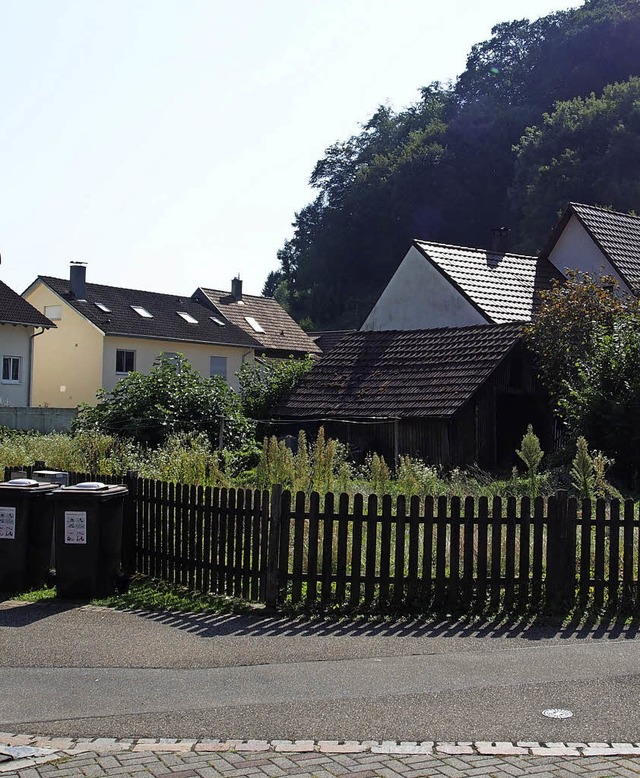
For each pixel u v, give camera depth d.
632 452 18.53
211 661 7.58
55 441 20.78
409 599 9.26
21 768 5.42
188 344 48.84
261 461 17.03
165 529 10.87
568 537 9.20
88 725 6.10
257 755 5.59
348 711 6.32
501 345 23.89
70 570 9.92
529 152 67.25
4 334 41.03
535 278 32.97
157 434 21.80
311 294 87.31
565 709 6.33
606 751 5.61
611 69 76.12
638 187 56.19
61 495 9.99
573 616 8.94
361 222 82.06
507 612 9.06
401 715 6.23
